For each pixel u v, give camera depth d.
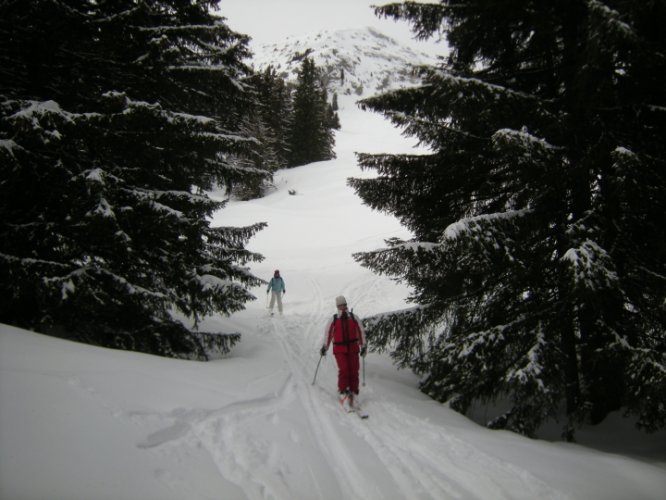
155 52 5.50
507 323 5.93
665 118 5.20
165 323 6.52
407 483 3.29
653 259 5.28
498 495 3.17
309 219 33.97
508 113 5.35
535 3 5.62
